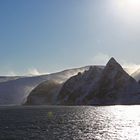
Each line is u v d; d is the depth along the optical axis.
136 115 149.25
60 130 94.06
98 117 140.88
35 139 77.81
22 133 88.38
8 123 116.81
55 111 179.38
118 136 81.62
